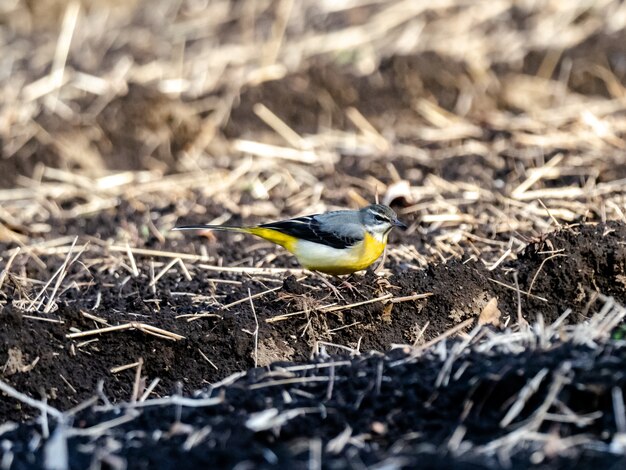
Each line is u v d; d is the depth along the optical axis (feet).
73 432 21.47
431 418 21.02
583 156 39.88
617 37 49.49
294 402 21.91
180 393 24.63
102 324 26.43
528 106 46.14
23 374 25.00
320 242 28.63
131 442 20.85
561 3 52.13
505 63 48.37
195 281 31.07
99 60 49.24
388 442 20.40
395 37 49.98
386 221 28.60
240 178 40.83
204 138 44.19
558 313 27.81
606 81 47.42
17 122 43.93
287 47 49.47
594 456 18.79
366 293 27.68
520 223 33.91
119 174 41.88
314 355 25.84
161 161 43.16
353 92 46.62
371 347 27.02
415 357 23.40
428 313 27.68
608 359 20.88
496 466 18.65
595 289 27.99
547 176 38.19
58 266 32.78
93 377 25.68
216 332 26.73
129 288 30.60
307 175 40.81
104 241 35.42
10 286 30.12
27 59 49.90
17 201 39.63
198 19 53.67
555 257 28.17
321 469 19.08
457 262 28.53
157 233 35.88
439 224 34.68
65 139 43.27
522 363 21.26
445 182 38.73
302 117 45.78
